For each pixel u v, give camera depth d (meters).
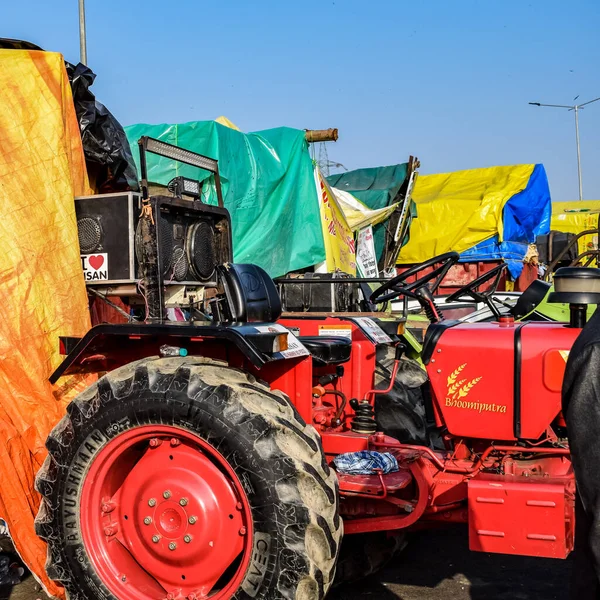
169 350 3.11
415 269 4.46
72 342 3.23
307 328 4.56
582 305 3.08
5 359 3.48
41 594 3.55
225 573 3.09
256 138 7.69
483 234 12.53
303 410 3.18
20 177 3.60
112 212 3.71
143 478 2.99
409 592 3.63
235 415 2.76
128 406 2.95
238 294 3.53
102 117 4.23
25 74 3.71
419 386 4.68
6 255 3.53
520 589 3.65
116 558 3.04
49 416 3.55
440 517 3.19
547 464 3.07
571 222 17.69
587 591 2.12
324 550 2.68
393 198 11.55
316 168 8.48
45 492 3.10
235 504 2.83
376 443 3.49
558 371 3.01
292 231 7.94
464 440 3.24
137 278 3.69
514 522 2.80
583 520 2.15
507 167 13.41
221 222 4.05
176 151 3.86
